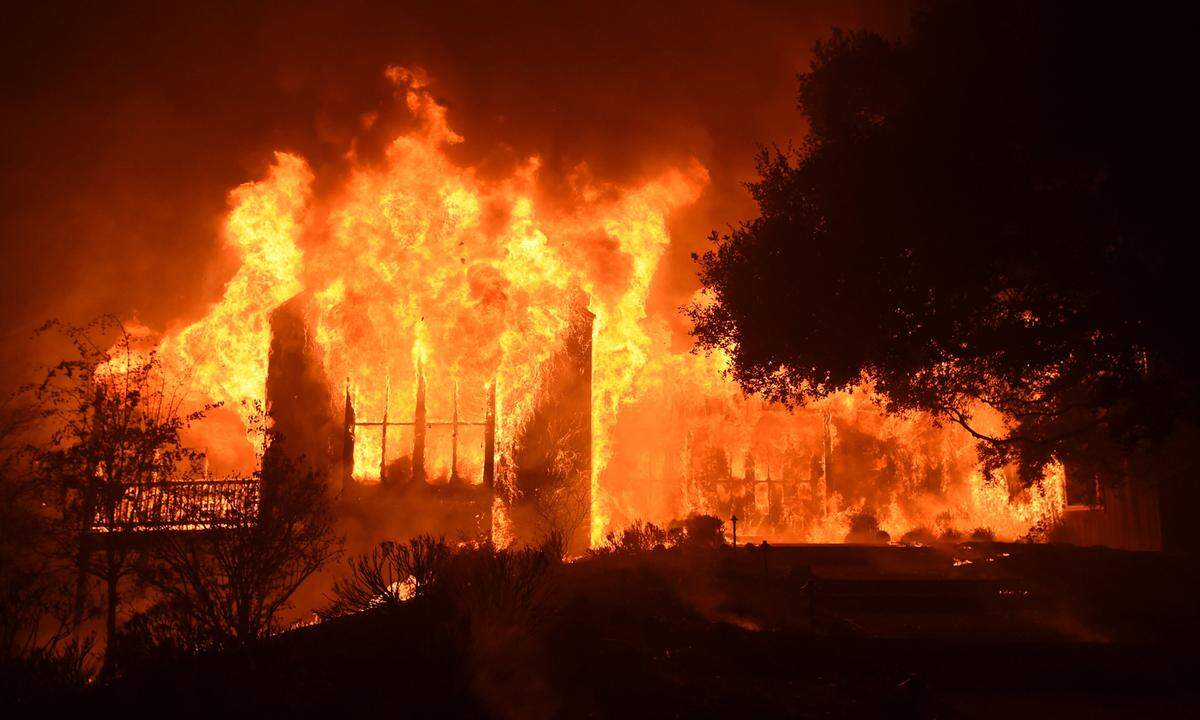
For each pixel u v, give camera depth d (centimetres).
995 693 1059
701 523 2184
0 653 826
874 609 1698
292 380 2522
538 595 1062
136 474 1435
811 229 1622
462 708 787
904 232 1460
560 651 980
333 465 2439
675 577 1638
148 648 870
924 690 897
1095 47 1314
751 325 1633
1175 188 1270
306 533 1385
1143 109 1284
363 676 802
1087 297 1420
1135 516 2256
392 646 852
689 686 939
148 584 1366
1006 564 1909
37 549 1368
